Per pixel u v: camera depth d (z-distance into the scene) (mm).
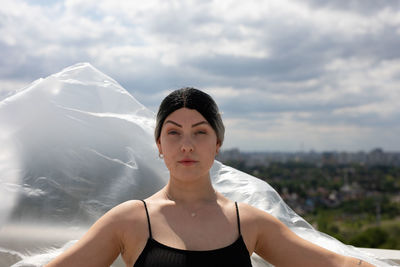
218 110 1733
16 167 2133
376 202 92375
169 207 1653
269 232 1703
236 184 2553
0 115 2285
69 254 1525
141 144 2430
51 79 2480
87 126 2375
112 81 2734
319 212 86125
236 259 1517
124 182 2264
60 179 2160
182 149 1606
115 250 1609
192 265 1444
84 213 2131
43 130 2279
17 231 1993
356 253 2293
